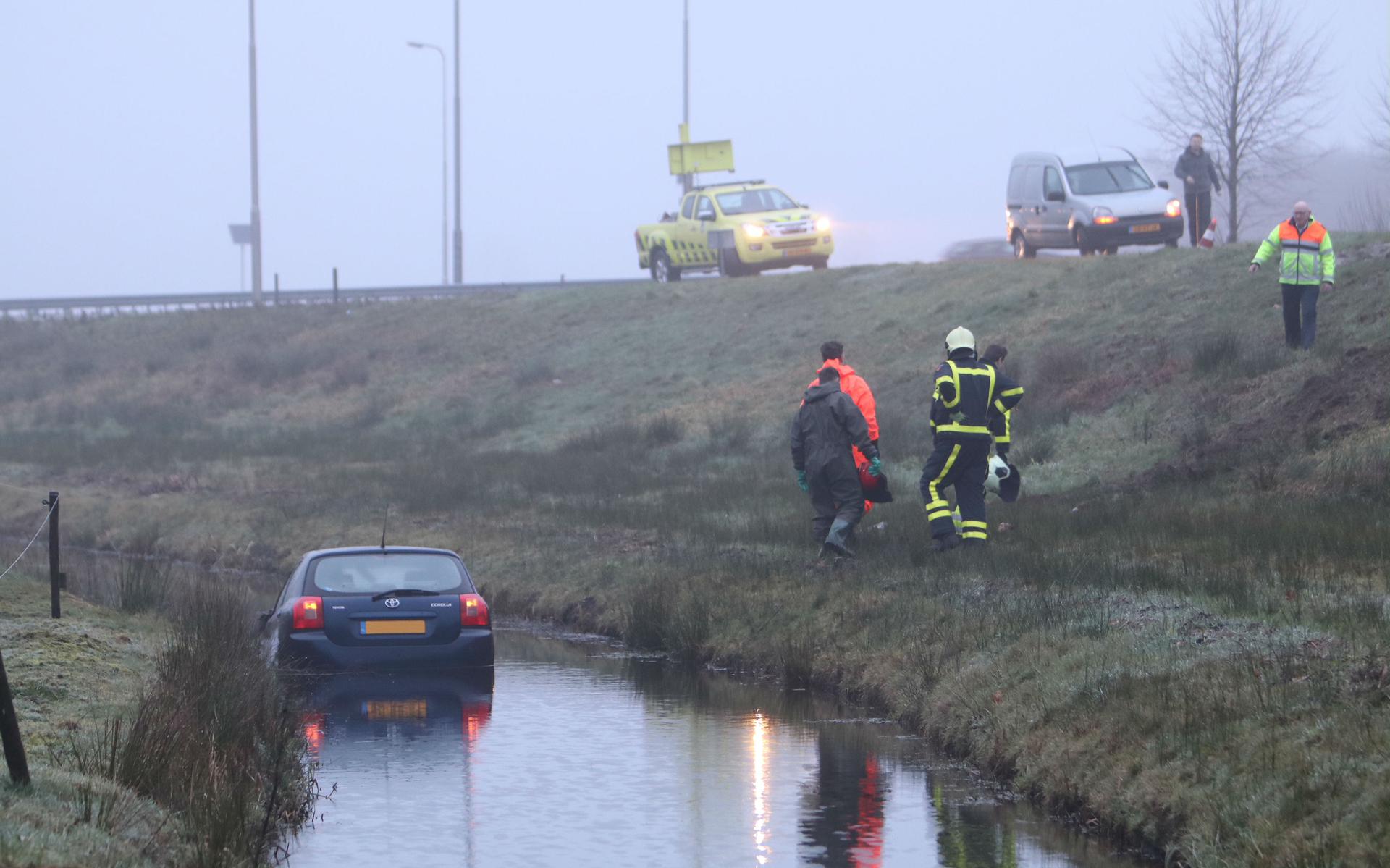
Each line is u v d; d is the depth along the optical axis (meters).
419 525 59.72
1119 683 24.19
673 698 32.72
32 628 33.41
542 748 27.42
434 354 111.38
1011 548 39.22
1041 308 79.88
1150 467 52.84
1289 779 18.48
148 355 125.62
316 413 104.56
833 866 19.80
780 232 107.25
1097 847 20.53
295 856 20.44
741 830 21.62
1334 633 25.47
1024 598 32.44
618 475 68.69
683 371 92.81
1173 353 64.25
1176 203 85.00
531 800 23.50
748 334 96.06
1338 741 18.86
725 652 37.38
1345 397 51.03
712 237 110.12
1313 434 49.25
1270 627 26.91
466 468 75.31
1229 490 46.59
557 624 45.25
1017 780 23.72
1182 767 20.41
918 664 30.36
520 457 78.81
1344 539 35.16
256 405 109.44
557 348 105.19
